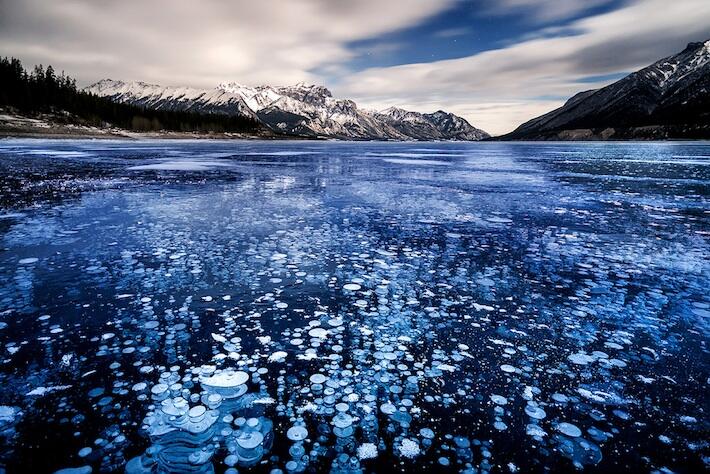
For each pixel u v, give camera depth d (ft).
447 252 23.70
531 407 9.96
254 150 165.89
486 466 8.08
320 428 9.11
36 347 12.28
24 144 152.46
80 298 16.01
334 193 47.93
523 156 150.10
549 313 15.38
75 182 52.16
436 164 105.40
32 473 7.73
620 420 9.53
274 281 18.34
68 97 276.21
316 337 13.26
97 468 7.86
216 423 9.21
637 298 16.89
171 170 72.18
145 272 19.13
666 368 11.74
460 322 14.53
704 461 8.30
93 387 10.42
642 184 59.77
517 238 27.25
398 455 8.33
